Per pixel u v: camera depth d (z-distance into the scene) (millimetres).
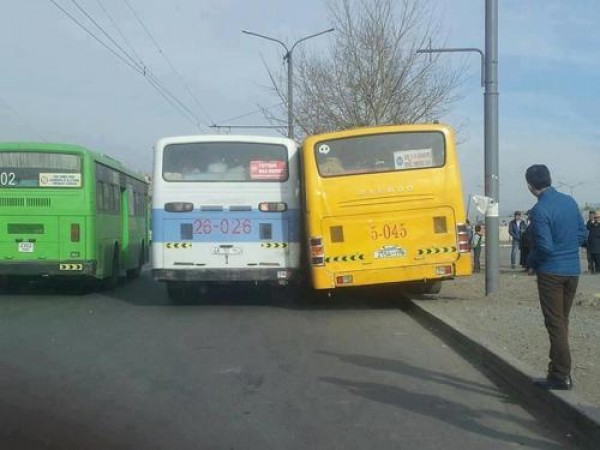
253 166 14117
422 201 13156
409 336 11023
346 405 7074
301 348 10031
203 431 6242
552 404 6605
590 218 21531
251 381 8062
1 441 5953
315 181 13188
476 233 22250
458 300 13992
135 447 5820
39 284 18984
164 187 14016
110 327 11906
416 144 13250
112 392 7574
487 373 8430
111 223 17781
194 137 14086
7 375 8359
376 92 24484
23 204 15492
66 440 5992
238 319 12867
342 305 14938
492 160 14703
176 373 8461
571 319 11094
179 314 13531
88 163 15664
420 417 6660
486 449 5766
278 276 14055
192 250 13984
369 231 13164
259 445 5871
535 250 6809
